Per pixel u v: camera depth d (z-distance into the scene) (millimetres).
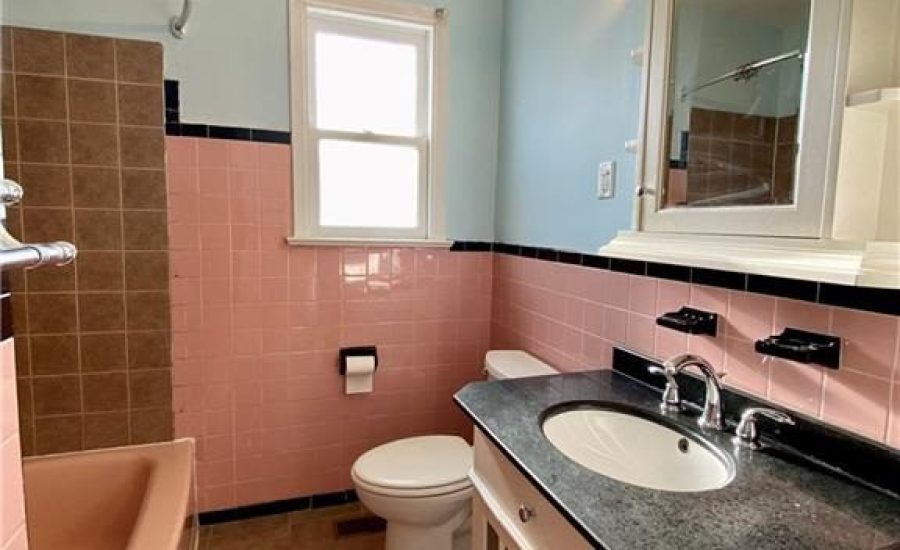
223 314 1991
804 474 923
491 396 1319
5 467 648
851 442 922
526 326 2098
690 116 1154
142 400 1868
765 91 979
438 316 2328
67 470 1716
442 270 2318
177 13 1848
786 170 925
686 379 1285
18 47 1633
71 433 1790
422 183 2287
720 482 974
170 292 1882
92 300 1774
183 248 1915
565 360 1822
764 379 1098
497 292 2352
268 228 2021
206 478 2033
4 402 648
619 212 1547
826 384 975
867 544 720
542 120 1978
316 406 2168
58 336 1748
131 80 1752
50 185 1693
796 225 882
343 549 1933
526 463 956
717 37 1085
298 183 2049
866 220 832
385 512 1619
